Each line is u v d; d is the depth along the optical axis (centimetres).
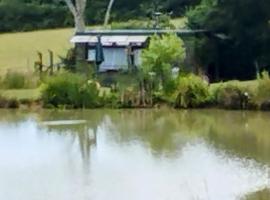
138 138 3938
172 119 4653
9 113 5053
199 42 6134
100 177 3044
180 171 3114
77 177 3053
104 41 6041
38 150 3656
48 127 4391
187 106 5116
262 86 4981
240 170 3108
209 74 6197
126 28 7688
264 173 3047
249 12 6125
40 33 8931
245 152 3503
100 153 3538
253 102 4994
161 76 5253
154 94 5203
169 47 5331
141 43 6006
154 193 2780
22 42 8369
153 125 4403
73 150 3631
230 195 2727
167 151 3559
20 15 9438
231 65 6259
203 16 6334
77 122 4575
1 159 3447
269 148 3597
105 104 5231
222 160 3316
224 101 5062
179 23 8056
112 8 9206
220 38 6247
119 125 4422
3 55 7712
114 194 2775
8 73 5728
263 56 6125
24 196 2781
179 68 5594
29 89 5584
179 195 2747
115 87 5362
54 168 3231
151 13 8706
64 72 5634
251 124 4406
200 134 4056
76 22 6525
